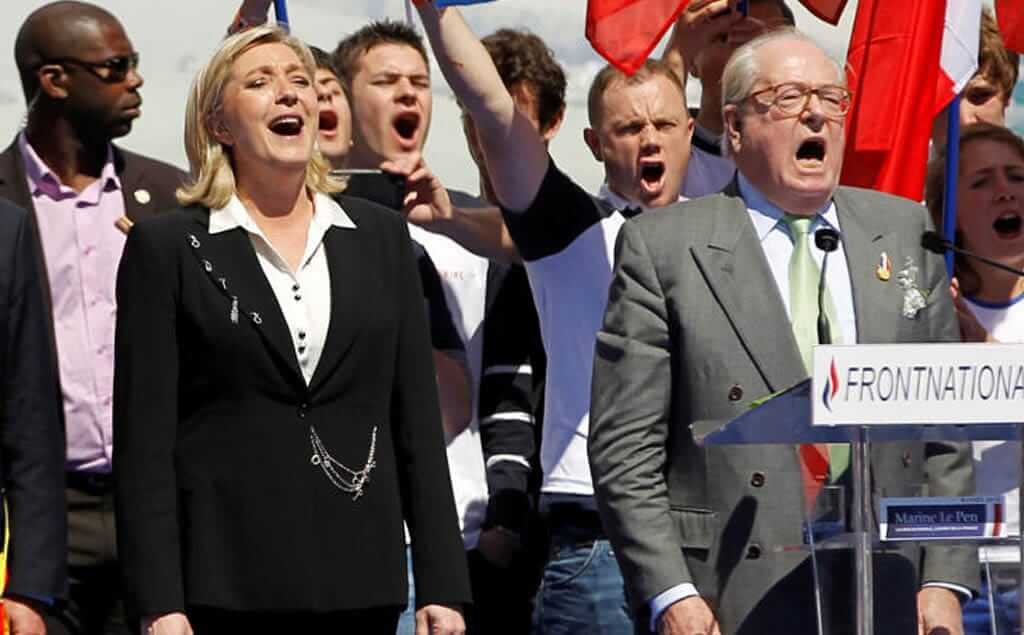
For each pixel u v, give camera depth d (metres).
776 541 16.77
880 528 15.18
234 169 16.84
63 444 17.22
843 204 17.69
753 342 17.05
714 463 17.02
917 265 17.55
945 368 14.58
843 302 17.30
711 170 22.92
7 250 16.94
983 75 24.80
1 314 16.84
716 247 17.34
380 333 16.67
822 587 15.48
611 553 19.92
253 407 16.25
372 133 21.58
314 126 16.86
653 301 17.31
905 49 21.31
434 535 16.77
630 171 21.08
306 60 16.97
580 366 20.12
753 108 17.47
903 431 15.45
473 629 20.86
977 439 15.53
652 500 17.05
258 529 16.11
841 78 17.52
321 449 16.30
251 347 16.25
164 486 16.22
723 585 16.86
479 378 21.05
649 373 17.22
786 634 16.64
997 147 21.25
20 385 16.95
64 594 16.98
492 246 21.17
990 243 21.22
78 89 19.28
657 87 21.09
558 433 20.17
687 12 22.70
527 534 20.80
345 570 16.25
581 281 20.16
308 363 16.38
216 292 16.34
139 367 16.31
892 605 15.38
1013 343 14.64
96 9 19.53
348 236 16.88
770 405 15.08
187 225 16.55
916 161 21.34
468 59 19.44
